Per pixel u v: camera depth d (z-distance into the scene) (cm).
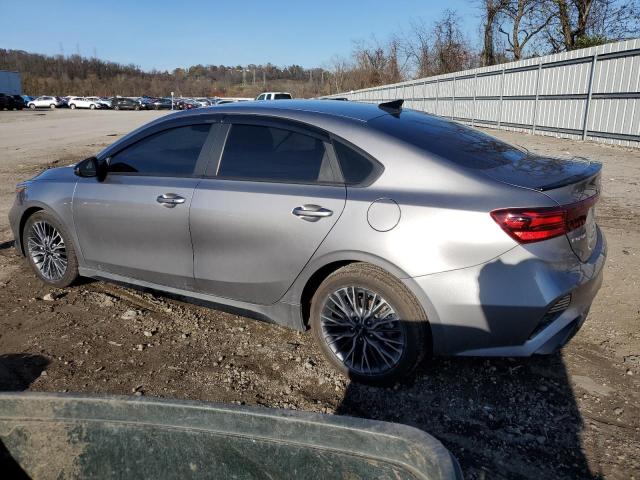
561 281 278
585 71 1383
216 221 346
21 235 478
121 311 421
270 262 332
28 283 480
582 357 345
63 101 6694
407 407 296
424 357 303
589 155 1141
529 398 302
